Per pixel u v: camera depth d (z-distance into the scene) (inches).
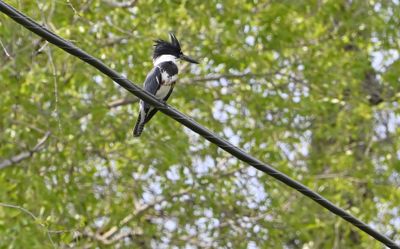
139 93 335.3
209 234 650.2
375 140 714.2
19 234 484.1
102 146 620.4
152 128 622.2
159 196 649.0
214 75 662.5
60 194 573.9
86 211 589.0
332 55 667.4
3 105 548.4
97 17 587.2
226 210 652.1
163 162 617.6
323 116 702.5
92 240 628.1
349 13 683.4
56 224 524.7
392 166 690.8
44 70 532.1
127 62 614.2
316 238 689.6
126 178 625.9
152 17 606.5
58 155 574.9
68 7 559.5
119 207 614.5
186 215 649.6
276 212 660.7
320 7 656.4
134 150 611.2
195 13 606.5
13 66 530.6
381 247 666.8
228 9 622.2
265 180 645.9
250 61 625.0
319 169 706.8
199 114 663.1
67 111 563.8
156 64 462.9
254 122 674.8
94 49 573.0
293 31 645.3
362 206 671.8
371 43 701.9
